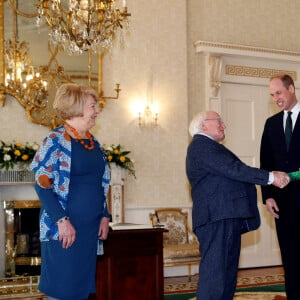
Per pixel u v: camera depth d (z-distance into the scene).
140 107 6.60
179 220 6.47
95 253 2.75
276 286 5.52
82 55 6.25
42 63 6.05
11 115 5.95
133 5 6.66
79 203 2.67
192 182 3.39
